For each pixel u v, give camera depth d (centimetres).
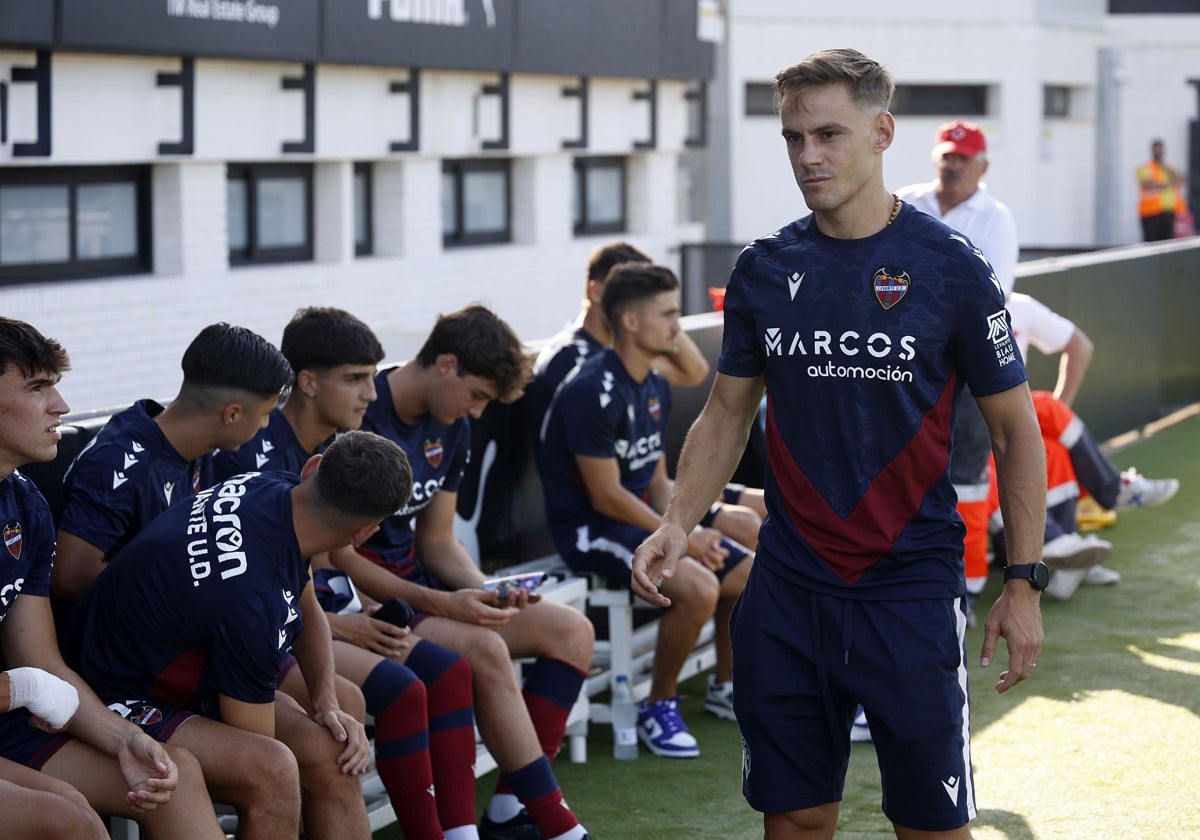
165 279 937
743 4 1841
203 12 899
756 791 301
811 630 290
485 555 501
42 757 298
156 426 338
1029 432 286
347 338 377
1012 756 477
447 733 377
